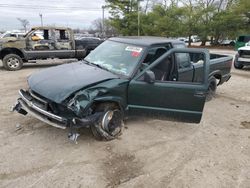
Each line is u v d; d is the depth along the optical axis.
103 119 4.26
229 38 41.09
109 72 4.59
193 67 5.50
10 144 4.20
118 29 40.50
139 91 4.43
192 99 4.50
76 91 3.89
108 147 4.27
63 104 3.82
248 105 7.04
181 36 39.34
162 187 3.39
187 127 5.27
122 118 4.58
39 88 4.13
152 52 4.82
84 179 3.44
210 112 6.30
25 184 3.28
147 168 3.78
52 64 13.27
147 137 4.71
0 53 11.12
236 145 4.64
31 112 4.17
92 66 4.91
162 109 4.58
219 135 5.01
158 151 4.26
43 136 4.50
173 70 5.03
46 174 3.50
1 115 5.37
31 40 11.20
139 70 4.53
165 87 4.45
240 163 4.05
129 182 3.45
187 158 4.10
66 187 3.27
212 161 4.06
